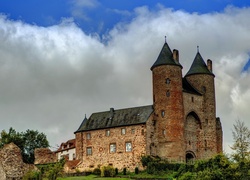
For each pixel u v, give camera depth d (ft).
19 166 237.45
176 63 300.81
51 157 304.50
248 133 186.70
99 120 312.09
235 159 187.32
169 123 290.35
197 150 304.91
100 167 294.87
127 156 289.94
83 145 308.40
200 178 193.57
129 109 308.19
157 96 297.74
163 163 274.77
